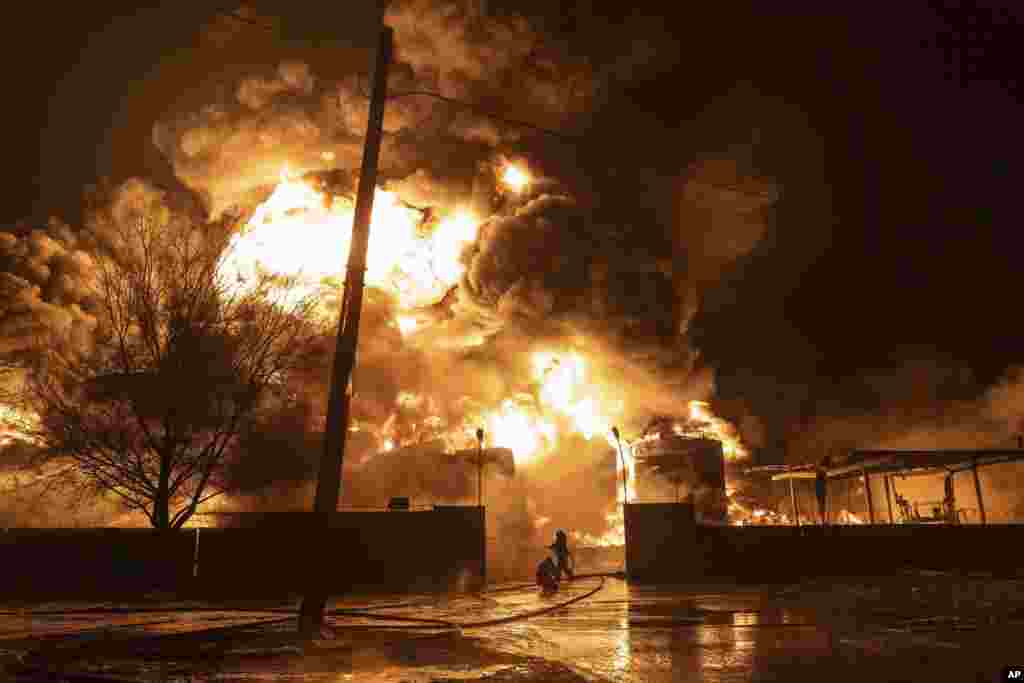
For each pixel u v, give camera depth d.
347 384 10.76
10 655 8.55
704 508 32.41
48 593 17.19
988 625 9.65
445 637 9.92
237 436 22.17
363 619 12.29
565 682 6.70
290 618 12.40
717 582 19.61
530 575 26.80
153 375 19.00
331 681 6.88
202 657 8.32
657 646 8.81
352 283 11.11
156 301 19.88
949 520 26.25
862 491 35.56
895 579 18.17
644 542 20.08
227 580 17.98
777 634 9.51
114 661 8.12
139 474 18.69
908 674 6.55
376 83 12.10
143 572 17.62
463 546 18.66
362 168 11.66
